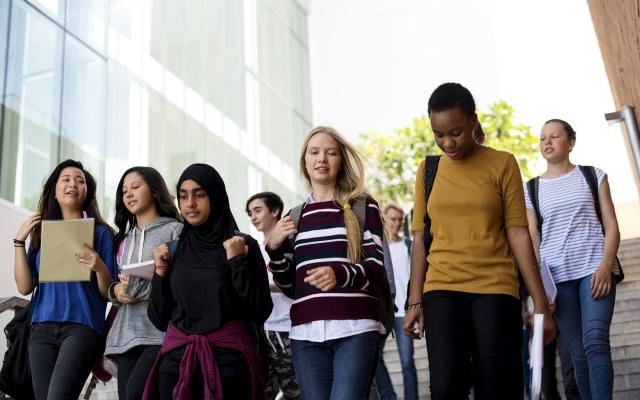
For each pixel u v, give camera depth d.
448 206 3.45
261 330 3.83
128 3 9.99
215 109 12.47
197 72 11.91
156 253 3.59
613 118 4.03
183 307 3.50
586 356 4.40
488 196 3.41
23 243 4.46
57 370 4.10
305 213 3.67
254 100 14.64
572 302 4.60
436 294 3.33
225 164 12.62
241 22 14.52
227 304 3.48
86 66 8.86
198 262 3.56
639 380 6.02
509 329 3.24
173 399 3.35
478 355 3.22
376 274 3.45
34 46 8.01
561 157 4.85
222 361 3.40
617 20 4.38
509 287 3.30
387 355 7.85
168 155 10.52
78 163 4.63
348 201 3.63
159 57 10.62
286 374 5.10
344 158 3.78
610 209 4.66
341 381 3.30
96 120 8.89
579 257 4.60
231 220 3.68
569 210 4.70
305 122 18.20
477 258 3.33
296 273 3.58
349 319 3.39
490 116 14.64
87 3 9.05
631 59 4.12
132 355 4.02
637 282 8.53
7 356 4.34
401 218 7.18
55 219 4.55
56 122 8.16
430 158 3.66
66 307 4.24
